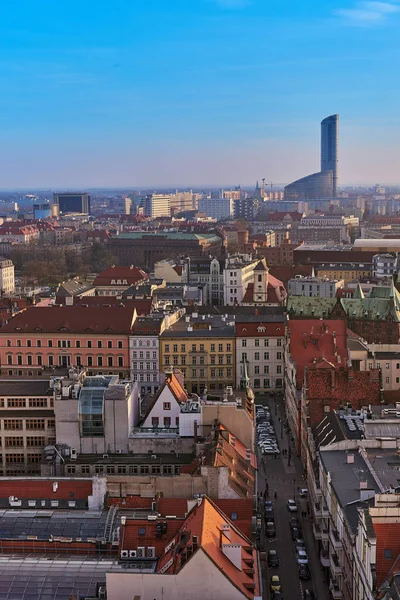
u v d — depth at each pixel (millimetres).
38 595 109312
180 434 169250
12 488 141875
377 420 167875
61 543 124375
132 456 167500
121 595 105750
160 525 119812
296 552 156500
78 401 168875
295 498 183625
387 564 105312
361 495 132625
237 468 151875
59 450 168875
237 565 109750
